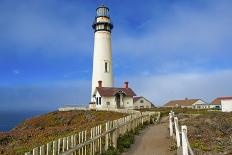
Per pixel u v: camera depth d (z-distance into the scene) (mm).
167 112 47500
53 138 21109
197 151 12945
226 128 22750
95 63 63281
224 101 57812
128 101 60375
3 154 15977
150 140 18125
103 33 63250
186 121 29266
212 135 18938
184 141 10562
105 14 63750
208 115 36594
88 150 11805
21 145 20219
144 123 29500
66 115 51875
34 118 53594
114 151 13898
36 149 7535
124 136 17594
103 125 15008
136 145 16453
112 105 58438
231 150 13445
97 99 59125
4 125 138875
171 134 19047
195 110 58156
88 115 49844
